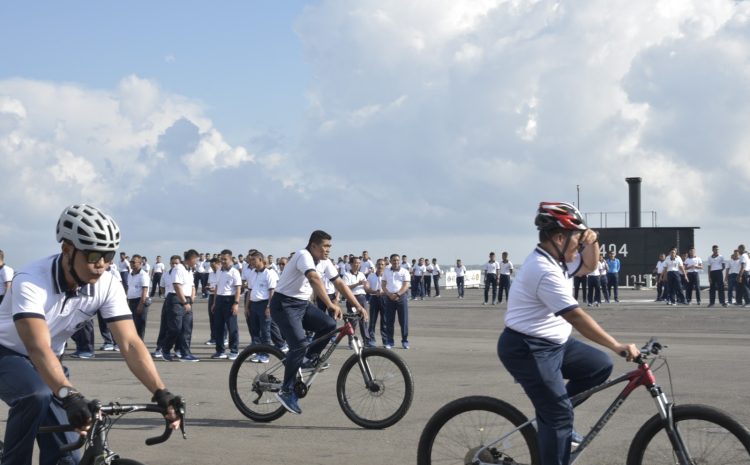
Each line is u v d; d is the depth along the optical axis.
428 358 14.86
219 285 15.77
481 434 5.43
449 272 56.06
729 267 29.00
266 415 8.91
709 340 18.23
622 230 40.50
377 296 17.73
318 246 8.84
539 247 5.29
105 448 4.05
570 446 5.21
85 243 4.20
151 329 23.77
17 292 4.27
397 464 6.94
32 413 4.20
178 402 4.03
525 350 5.19
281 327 8.84
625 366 13.04
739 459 4.86
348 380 8.71
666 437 5.07
